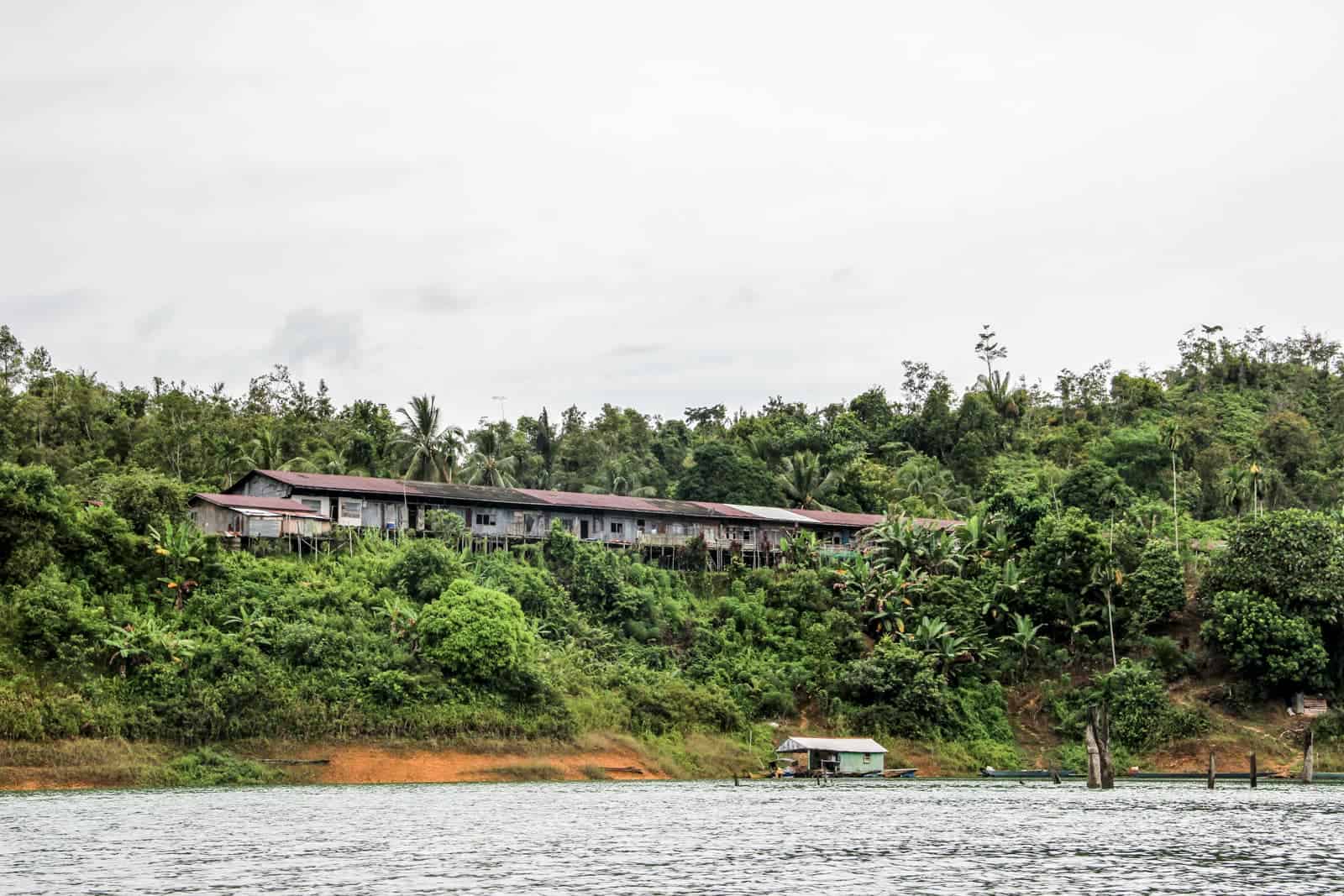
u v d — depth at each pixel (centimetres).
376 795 7475
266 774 8106
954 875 4497
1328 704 10344
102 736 7881
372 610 9500
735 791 8188
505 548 11262
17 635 8144
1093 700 10525
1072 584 11206
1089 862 4806
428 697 8894
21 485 8869
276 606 9162
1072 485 13438
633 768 9194
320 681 8675
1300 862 4812
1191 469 16162
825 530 13025
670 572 11762
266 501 10281
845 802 7325
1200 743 10025
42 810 6412
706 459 14250
